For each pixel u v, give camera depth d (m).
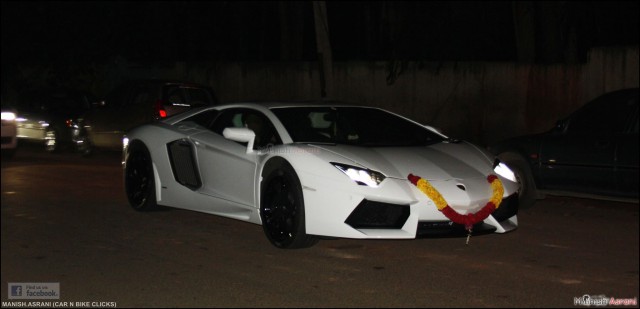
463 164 7.51
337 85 19.91
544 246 7.84
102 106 15.77
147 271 6.80
